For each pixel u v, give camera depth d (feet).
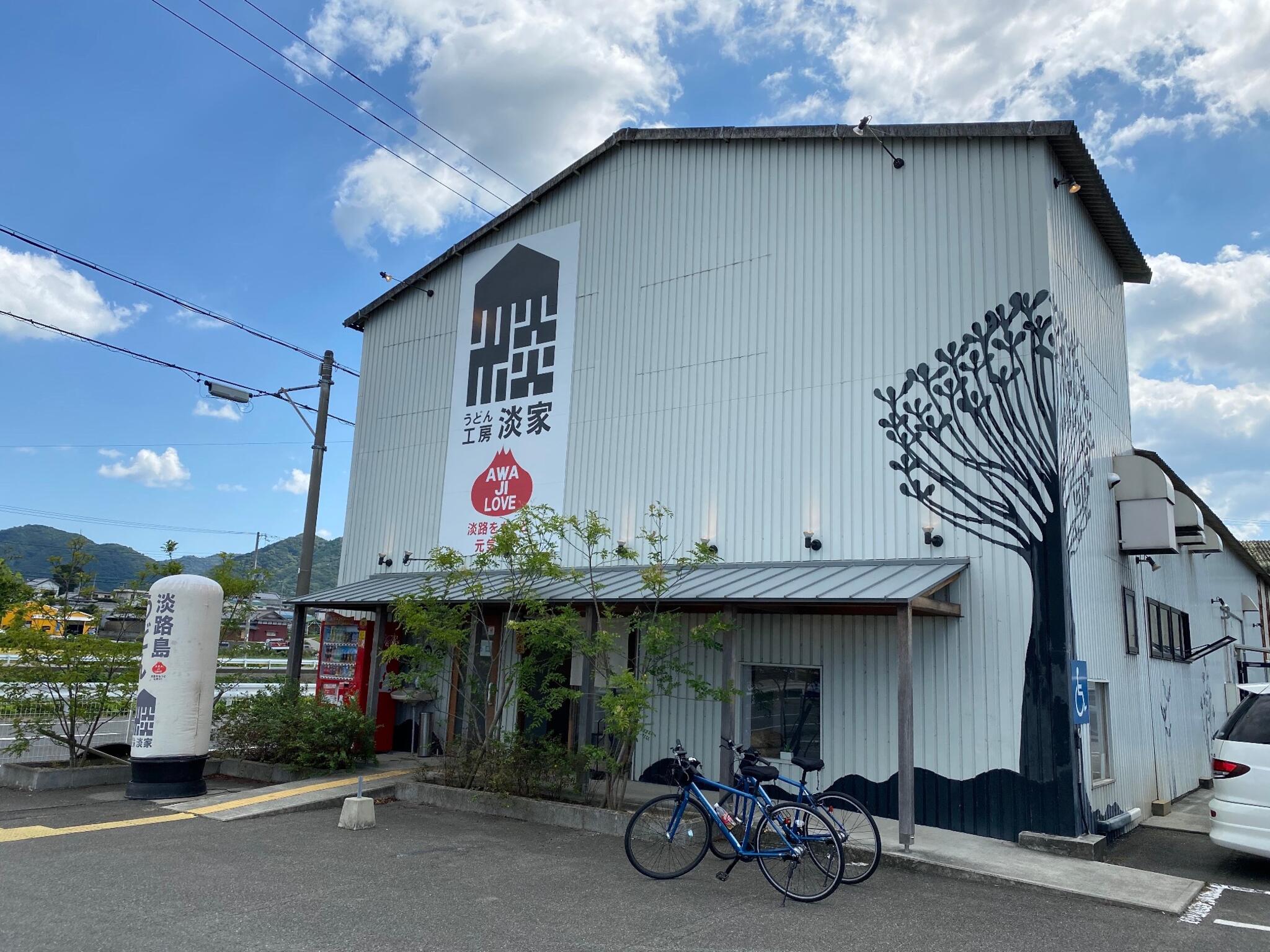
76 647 39.06
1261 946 20.26
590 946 18.78
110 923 19.21
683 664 38.81
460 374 53.36
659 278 45.03
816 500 37.32
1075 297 36.73
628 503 43.73
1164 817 38.83
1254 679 71.05
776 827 23.40
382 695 48.42
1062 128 33.47
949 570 31.81
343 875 23.99
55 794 36.68
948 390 34.65
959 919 21.71
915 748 32.45
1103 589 35.83
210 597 37.17
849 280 38.27
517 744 35.96
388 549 54.54
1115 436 41.52
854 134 38.78
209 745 39.45
